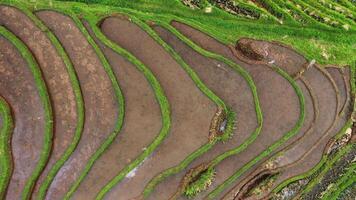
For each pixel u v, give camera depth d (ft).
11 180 56.24
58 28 58.80
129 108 57.72
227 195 60.39
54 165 56.59
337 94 63.00
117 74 58.18
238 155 60.59
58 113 57.00
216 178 60.03
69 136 56.90
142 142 57.57
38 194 56.39
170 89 58.75
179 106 58.54
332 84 63.00
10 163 56.13
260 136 60.75
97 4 61.98
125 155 57.41
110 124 57.26
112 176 57.26
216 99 58.90
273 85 61.36
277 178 62.54
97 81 57.72
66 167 56.85
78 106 56.90
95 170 57.16
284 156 61.82
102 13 60.39
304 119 61.72
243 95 60.29
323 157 63.31
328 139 63.36
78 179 56.80
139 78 58.18
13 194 56.18
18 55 57.11
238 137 59.82
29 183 56.13
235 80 60.39
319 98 62.64
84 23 59.52
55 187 56.65
